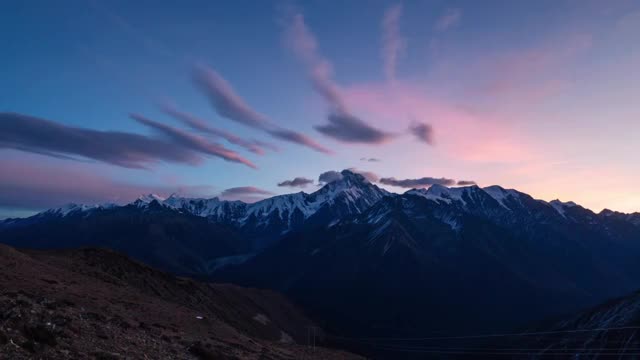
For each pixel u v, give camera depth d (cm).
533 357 18775
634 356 15075
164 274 14275
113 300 6794
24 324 2911
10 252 7388
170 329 5991
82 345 3114
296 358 7856
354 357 10819
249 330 14838
